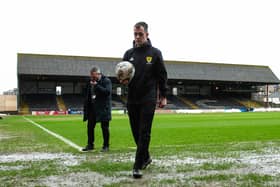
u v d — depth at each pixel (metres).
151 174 4.11
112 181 3.73
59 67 55.69
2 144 8.12
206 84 66.94
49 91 58.06
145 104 4.21
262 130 13.95
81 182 3.69
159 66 4.29
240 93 69.94
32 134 11.96
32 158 5.58
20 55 56.62
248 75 65.62
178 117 32.44
